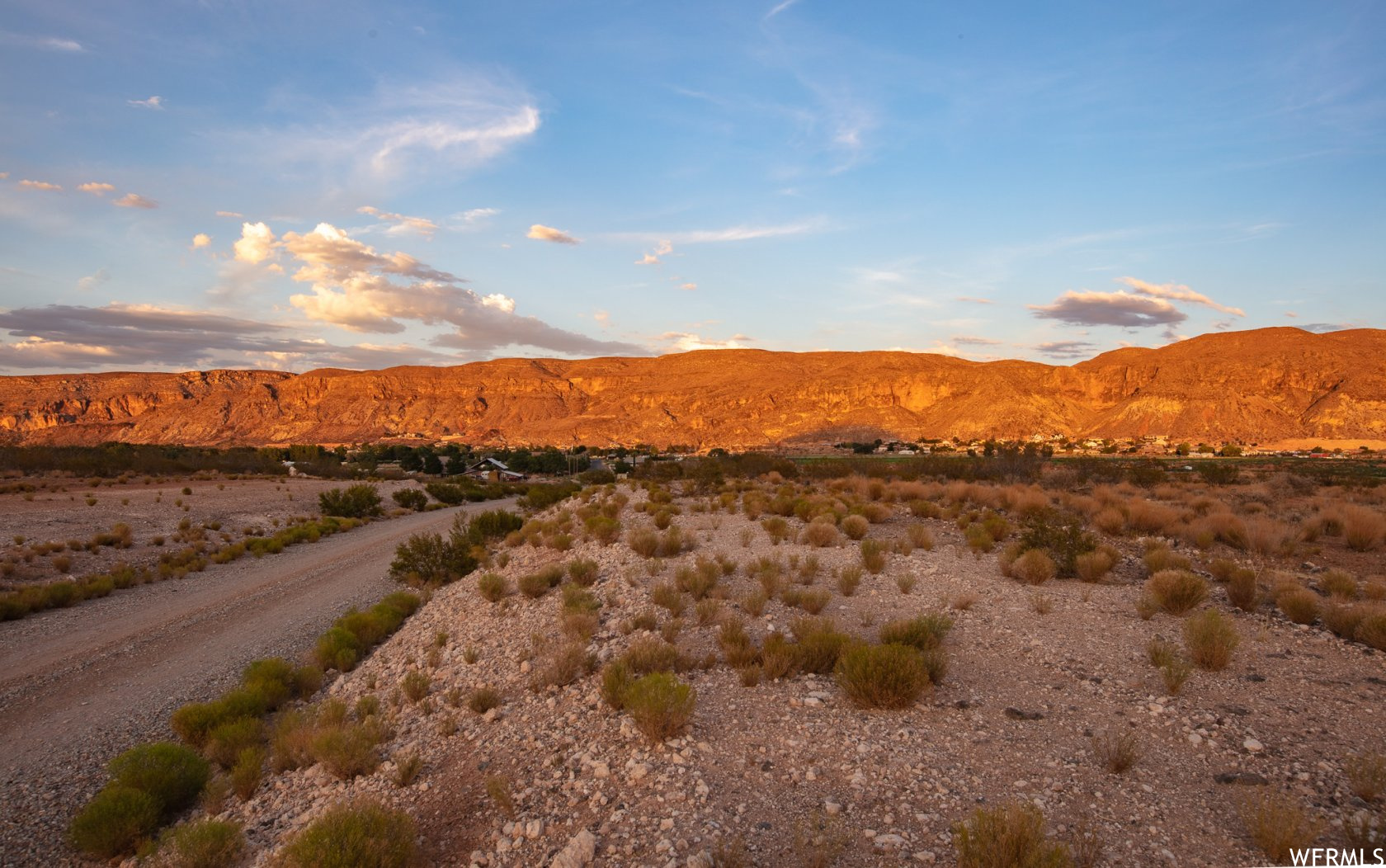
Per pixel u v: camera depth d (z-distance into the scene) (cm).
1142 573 1345
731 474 4553
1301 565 1438
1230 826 512
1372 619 902
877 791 579
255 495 4919
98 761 986
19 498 3725
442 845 594
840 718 723
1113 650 891
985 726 692
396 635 1443
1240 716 686
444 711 898
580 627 1057
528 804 626
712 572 1308
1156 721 684
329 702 964
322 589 2206
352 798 707
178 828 707
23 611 1844
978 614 1066
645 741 698
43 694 1278
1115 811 536
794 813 561
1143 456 13538
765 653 877
